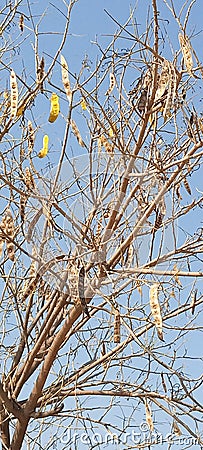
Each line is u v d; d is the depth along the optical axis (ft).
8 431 9.99
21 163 8.52
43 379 9.43
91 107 7.84
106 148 8.14
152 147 8.13
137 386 10.30
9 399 9.48
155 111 7.94
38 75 8.82
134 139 8.14
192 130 7.73
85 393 10.24
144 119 7.92
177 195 8.51
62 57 8.09
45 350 9.68
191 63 7.50
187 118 7.78
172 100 7.72
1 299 10.25
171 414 9.68
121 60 8.41
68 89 7.98
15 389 9.79
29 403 9.60
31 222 8.16
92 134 8.20
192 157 7.61
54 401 10.12
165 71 7.99
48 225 8.07
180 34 7.54
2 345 10.34
